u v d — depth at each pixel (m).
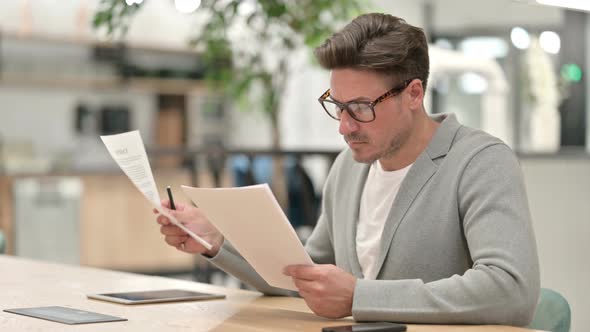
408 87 1.99
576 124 6.85
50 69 8.13
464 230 2.02
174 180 8.20
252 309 2.08
